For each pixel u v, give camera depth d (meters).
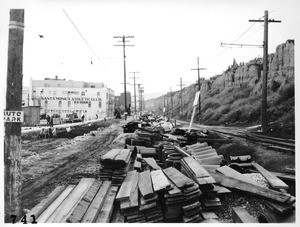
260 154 10.17
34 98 65.56
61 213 4.61
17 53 4.55
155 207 4.64
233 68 50.66
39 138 18.50
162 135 12.62
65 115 66.62
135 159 8.30
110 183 5.92
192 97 69.88
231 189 5.45
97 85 78.31
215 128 23.97
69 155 10.99
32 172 8.02
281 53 32.47
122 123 32.72
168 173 5.61
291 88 23.67
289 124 15.98
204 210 4.84
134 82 57.06
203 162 7.88
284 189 6.16
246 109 28.39
